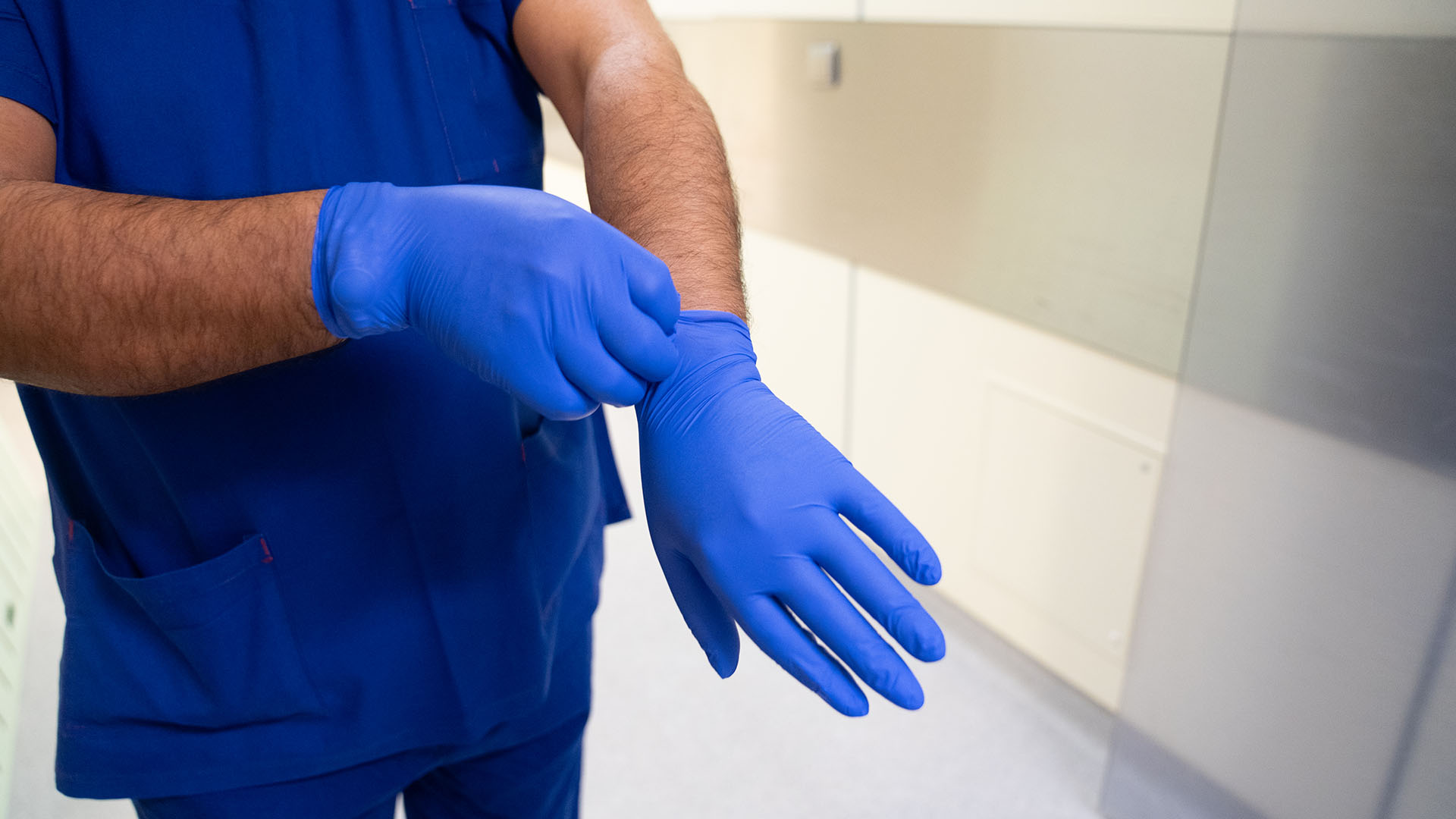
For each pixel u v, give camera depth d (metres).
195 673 0.68
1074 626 1.56
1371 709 1.07
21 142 0.54
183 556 0.68
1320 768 1.14
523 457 0.72
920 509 1.80
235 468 0.63
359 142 0.63
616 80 0.62
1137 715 1.34
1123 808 1.40
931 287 1.57
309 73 0.60
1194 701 1.27
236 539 0.66
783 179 1.81
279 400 0.62
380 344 0.62
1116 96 1.16
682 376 0.50
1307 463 1.05
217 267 0.43
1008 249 1.40
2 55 0.54
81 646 0.68
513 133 0.71
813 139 1.70
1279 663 1.15
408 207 0.47
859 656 0.44
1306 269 0.98
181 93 0.58
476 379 0.66
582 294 0.43
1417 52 0.83
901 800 1.45
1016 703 1.62
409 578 0.69
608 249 0.45
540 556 0.75
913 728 1.58
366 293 0.44
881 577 0.45
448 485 0.68
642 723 1.60
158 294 0.43
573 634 0.85
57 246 0.43
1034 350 1.44
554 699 0.84
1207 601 1.21
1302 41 0.91
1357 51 0.87
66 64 0.56
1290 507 1.08
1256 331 1.05
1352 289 0.94
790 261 1.91
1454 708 0.99
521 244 0.44
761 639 0.46
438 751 0.79
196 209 0.45
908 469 1.80
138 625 0.68
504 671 0.75
